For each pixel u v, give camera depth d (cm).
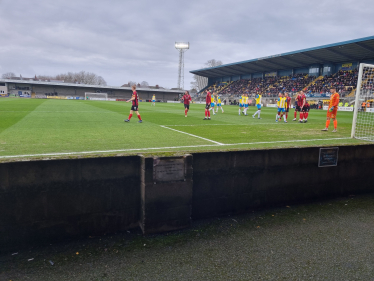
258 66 5053
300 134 921
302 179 414
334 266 251
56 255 262
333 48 3406
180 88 7712
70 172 282
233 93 5819
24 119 1211
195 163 338
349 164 449
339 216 369
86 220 296
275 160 390
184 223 322
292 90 4547
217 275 233
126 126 1045
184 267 244
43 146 609
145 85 9600
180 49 7450
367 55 3541
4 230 266
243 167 369
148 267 243
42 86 6394
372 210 393
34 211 274
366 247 286
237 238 301
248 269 243
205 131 958
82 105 2792
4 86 6091
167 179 305
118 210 309
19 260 253
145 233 304
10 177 261
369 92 1562
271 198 397
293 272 240
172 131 932
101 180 296
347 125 1303
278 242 293
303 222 347
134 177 311
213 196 356
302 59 4175
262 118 1677
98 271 236
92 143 659
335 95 975
